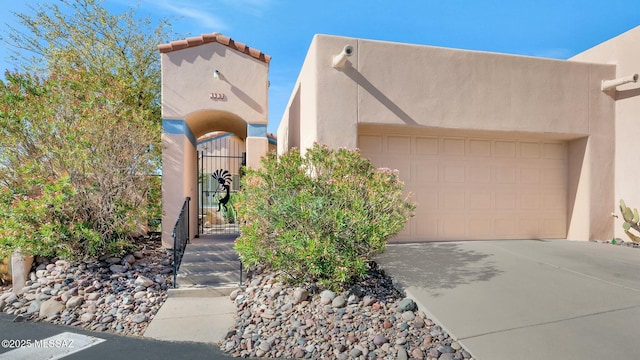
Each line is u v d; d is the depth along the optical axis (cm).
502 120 715
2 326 414
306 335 357
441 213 739
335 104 637
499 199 773
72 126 593
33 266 557
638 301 403
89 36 919
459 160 753
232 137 1476
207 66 740
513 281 469
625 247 690
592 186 765
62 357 333
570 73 755
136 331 399
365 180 496
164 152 713
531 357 290
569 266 541
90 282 521
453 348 315
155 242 747
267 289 484
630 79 704
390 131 708
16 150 592
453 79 694
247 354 333
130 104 868
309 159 536
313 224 445
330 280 432
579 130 757
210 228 1027
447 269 521
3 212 524
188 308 469
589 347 303
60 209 539
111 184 615
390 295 439
